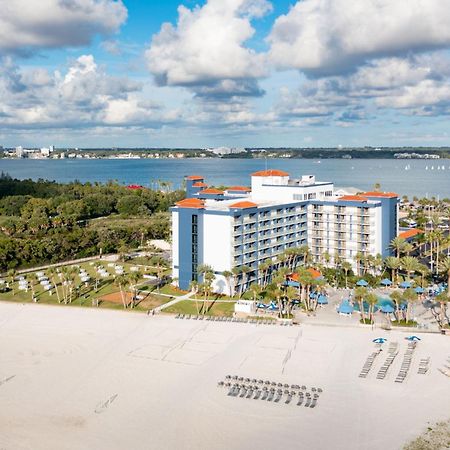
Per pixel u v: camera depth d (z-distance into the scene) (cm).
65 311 14775
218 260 16412
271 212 17825
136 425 8550
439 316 13575
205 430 8350
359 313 13950
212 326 13250
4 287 17125
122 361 11144
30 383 10194
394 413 8700
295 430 8288
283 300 15112
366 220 18338
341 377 10088
